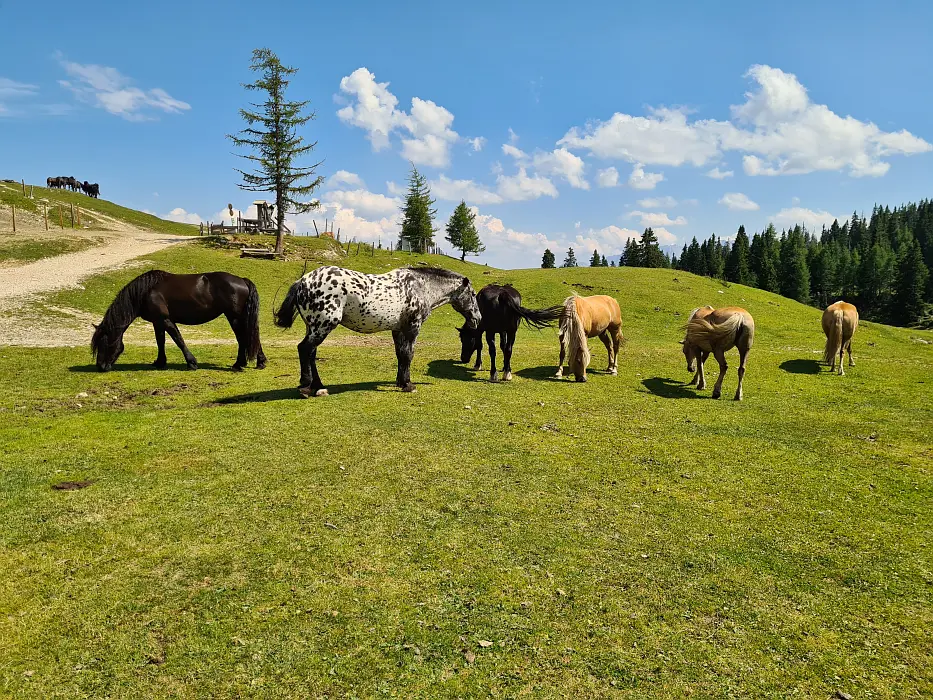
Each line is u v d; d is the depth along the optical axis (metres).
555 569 3.77
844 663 2.96
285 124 32.03
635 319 23.20
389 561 3.79
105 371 9.91
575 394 9.32
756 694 2.72
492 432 6.80
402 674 2.76
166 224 49.16
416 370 10.93
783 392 9.87
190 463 5.38
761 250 75.38
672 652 3.00
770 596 3.56
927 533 4.48
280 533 4.11
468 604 3.34
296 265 29.30
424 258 38.66
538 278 31.38
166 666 2.76
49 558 3.66
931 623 3.33
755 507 4.91
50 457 5.38
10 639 2.90
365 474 5.27
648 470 5.74
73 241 27.12
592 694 2.68
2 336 12.91
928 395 9.60
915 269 64.12
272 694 2.60
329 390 8.78
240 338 10.58
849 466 6.02
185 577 3.52
